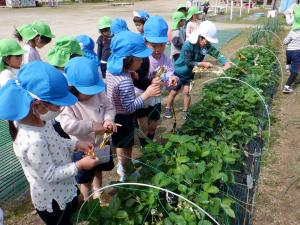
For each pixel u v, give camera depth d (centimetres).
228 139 381
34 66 214
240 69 582
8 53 418
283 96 721
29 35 470
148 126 461
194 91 770
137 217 249
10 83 214
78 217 244
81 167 242
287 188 414
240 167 388
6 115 204
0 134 598
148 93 355
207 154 316
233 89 495
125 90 343
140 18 636
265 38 1059
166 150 315
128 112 360
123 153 396
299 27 679
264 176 438
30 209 397
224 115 418
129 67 345
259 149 472
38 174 229
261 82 578
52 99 213
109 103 342
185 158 297
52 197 250
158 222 255
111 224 237
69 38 392
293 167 457
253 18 2284
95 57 544
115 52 341
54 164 234
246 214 352
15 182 454
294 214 373
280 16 2109
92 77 288
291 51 699
